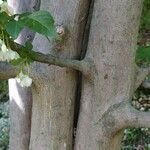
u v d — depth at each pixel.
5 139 2.46
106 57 1.37
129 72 1.40
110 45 1.36
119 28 1.34
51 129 1.47
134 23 1.35
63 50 1.39
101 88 1.39
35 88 1.42
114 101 1.40
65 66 1.31
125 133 2.54
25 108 1.66
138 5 1.34
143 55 1.88
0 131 2.51
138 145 2.50
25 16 0.96
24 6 1.58
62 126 1.47
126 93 1.40
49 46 1.38
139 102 2.89
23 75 1.16
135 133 2.54
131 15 1.33
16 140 1.73
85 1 1.37
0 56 1.05
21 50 1.10
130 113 1.35
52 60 1.24
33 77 1.36
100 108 1.41
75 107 1.51
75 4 1.36
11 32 0.94
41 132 1.48
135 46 1.40
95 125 1.42
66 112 1.46
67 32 1.37
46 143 1.49
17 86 1.65
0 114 2.77
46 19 0.96
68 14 1.36
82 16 1.38
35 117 1.48
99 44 1.36
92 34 1.38
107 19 1.34
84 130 1.46
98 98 1.40
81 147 1.48
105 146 1.44
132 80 1.43
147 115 1.34
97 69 1.38
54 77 1.40
